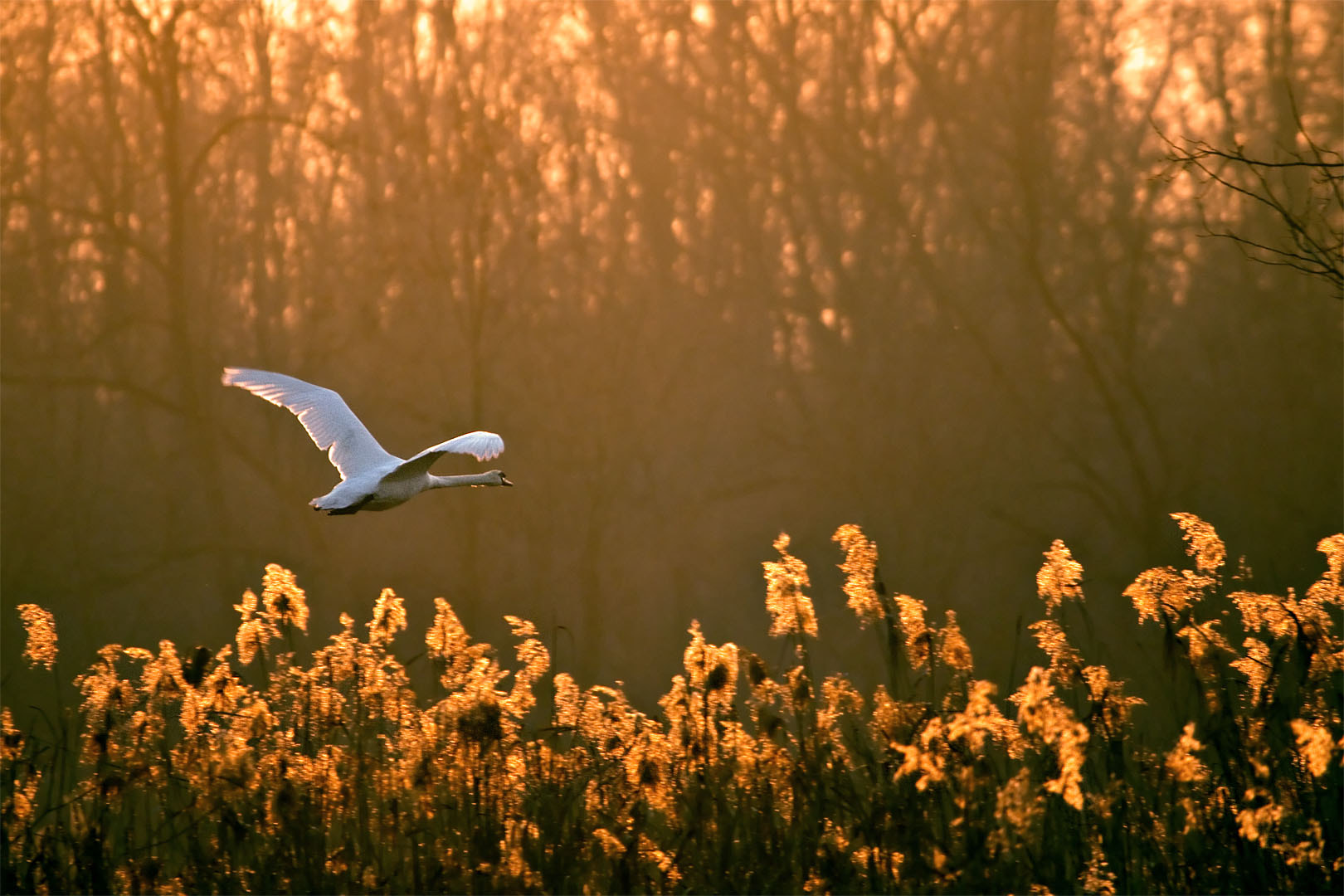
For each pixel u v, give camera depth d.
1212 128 23.06
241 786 6.96
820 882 6.67
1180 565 22.86
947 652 7.10
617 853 6.79
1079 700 7.64
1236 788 6.55
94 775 7.33
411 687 7.94
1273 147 21.92
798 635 7.28
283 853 7.00
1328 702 6.67
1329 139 21.66
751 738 7.28
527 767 7.31
